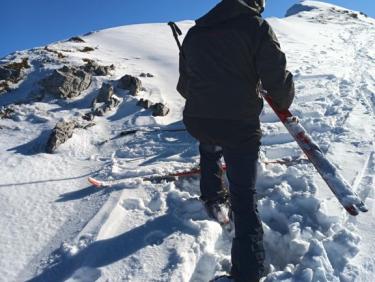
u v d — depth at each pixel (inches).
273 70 114.0
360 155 175.8
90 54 433.4
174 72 371.6
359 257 118.2
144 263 125.4
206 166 144.9
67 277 124.5
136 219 149.9
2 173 193.6
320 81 319.3
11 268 131.1
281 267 130.4
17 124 262.7
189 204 153.3
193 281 125.5
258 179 168.2
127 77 307.1
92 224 147.1
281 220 144.0
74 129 242.4
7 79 345.4
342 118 223.5
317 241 121.4
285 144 198.2
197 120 126.3
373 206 140.6
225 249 138.9
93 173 193.5
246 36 115.3
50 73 346.6
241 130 121.5
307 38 669.9
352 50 558.6
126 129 247.3
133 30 621.6
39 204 166.2
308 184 157.4
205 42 121.3
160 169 187.2
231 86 119.3
